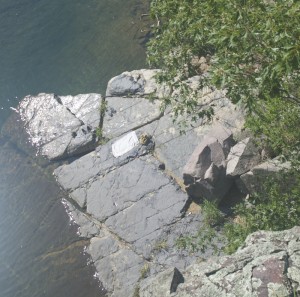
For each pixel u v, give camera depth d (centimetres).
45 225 1611
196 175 1390
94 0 2162
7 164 1786
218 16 859
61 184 1655
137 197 1522
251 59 792
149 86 1734
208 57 1180
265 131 1105
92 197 1585
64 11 2172
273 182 1177
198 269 809
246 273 748
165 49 1117
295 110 1080
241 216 1279
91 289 1445
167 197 1488
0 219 1670
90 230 1541
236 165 1355
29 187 1706
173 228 1436
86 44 2031
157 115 1655
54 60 2030
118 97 1762
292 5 704
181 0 1002
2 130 1877
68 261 1516
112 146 1648
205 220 1401
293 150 1113
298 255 741
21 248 1593
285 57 657
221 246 1350
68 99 1845
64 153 1717
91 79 1917
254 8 781
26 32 2155
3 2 2277
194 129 1569
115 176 1585
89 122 1750
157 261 1400
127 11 2069
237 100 811
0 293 1527
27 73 2017
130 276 1412
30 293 1500
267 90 821
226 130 1468
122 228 1495
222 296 741
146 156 1589
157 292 809
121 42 1981
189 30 921
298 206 1088
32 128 1822
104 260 1472
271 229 1080
